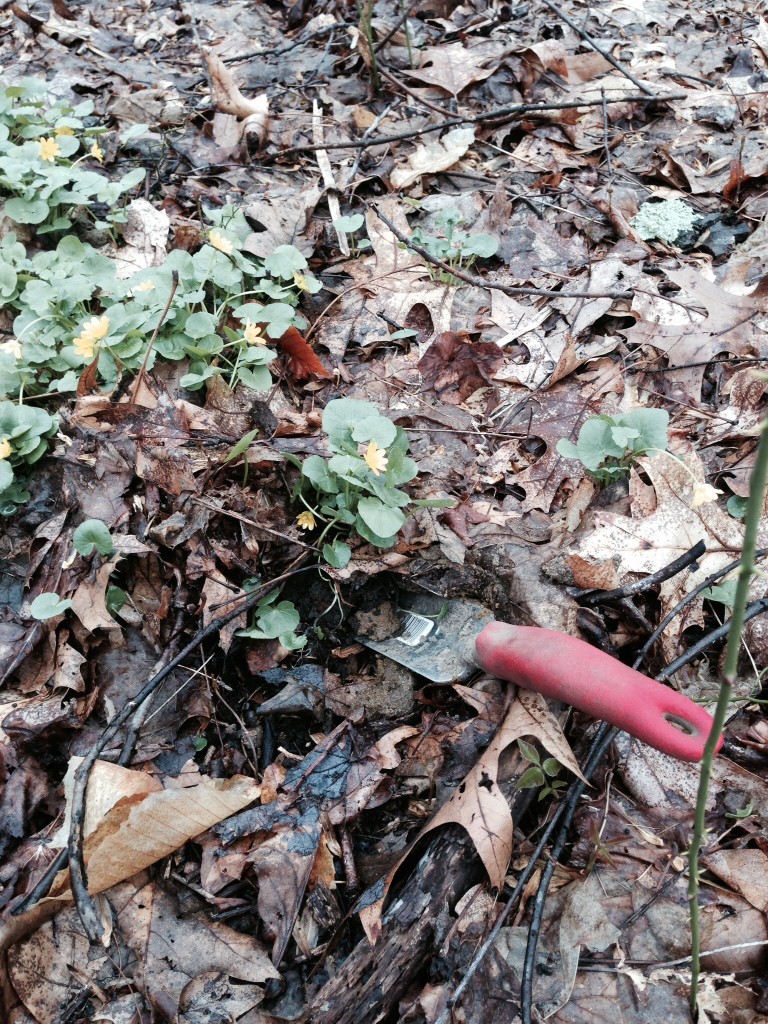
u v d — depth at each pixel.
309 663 0.52
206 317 0.60
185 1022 0.40
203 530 0.52
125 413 0.56
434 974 0.41
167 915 0.43
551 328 0.67
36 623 0.51
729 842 0.43
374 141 0.81
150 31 1.02
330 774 0.47
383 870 0.45
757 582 0.49
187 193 0.77
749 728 0.47
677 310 0.66
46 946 0.42
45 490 0.57
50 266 0.65
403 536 0.53
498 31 0.98
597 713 0.40
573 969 0.40
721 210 0.76
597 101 0.84
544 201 0.78
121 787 0.44
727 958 0.40
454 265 0.72
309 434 0.58
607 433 0.52
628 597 0.49
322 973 0.42
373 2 1.02
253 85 0.92
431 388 0.65
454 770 0.46
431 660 0.50
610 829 0.44
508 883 0.43
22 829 0.45
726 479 0.54
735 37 0.97
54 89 0.88
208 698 0.50
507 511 0.56
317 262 0.74
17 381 0.59
